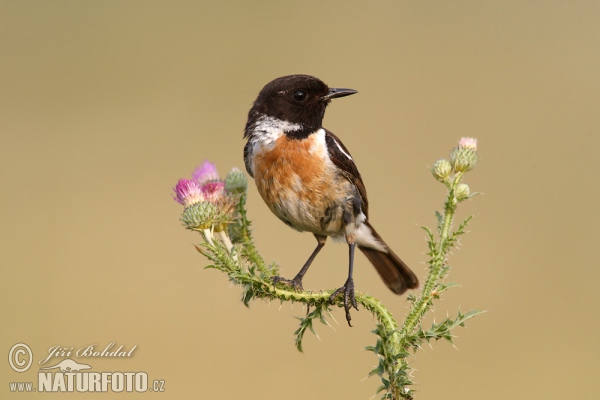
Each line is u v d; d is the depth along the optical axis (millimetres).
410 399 5496
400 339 5766
